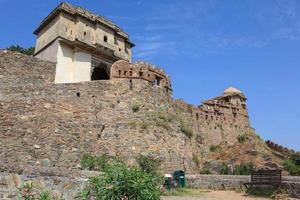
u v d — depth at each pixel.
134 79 27.14
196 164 28.33
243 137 41.09
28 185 8.77
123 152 22.88
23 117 21.00
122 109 25.33
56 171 11.20
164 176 20.39
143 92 27.05
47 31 37.72
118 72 26.84
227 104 42.50
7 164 11.17
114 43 40.09
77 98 24.25
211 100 41.44
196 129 35.78
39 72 30.56
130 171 8.46
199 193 18.42
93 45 37.34
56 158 20.30
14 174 9.24
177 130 26.98
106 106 24.97
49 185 9.44
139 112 25.81
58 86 24.20
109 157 22.16
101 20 38.88
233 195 17.94
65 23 36.22
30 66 30.02
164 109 28.20
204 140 36.25
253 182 18.53
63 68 34.78
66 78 34.81
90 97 24.77
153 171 20.86
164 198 15.16
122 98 25.88
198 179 21.80
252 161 32.84
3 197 8.93
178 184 21.05
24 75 29.25
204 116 37.94
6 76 27.97
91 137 22.78
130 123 24.52
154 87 28.34
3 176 9.09
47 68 31.41
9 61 28.58
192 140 33.97
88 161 20.48
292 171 32.22
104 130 23.73
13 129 19.84
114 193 8.00
